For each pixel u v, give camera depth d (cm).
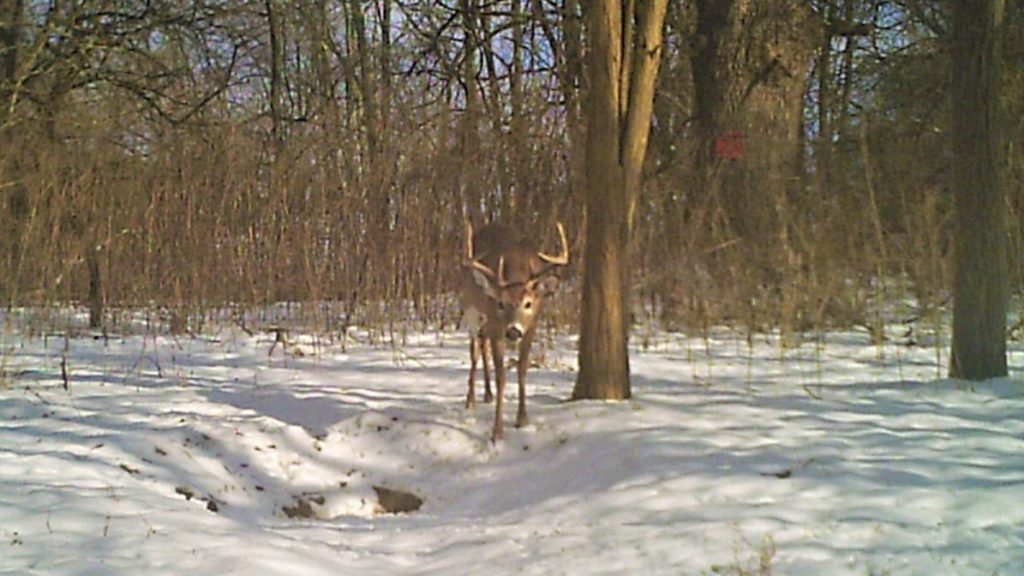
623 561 525
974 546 502
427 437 805
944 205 1312
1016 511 545
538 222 1377
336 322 1359
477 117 1437
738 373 976
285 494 737
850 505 572
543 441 773
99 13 1536
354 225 1370
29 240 1297
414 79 1670
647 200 1323
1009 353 1012
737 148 1275
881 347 1052
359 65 1956
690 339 1180
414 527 657
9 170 1336
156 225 1387
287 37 2183
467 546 592
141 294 1395
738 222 1283
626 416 786
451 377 1021
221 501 696
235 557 534
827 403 812
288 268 1388
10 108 1404
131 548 536
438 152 1406
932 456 647
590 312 853
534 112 1429
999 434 694
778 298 1227
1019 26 1331
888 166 1394
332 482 760
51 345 1252
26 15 1644
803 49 1339
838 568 489
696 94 1359
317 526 663
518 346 891
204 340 1298
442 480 754
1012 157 1236
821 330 1166
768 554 509
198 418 829
